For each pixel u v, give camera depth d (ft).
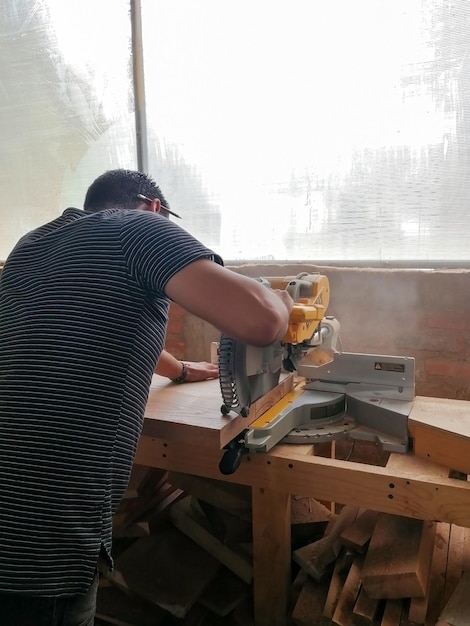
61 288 2.89
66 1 7.67
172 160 7.40
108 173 3.85
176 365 4.61
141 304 2.89
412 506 3.57
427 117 5.95
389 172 6.23
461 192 5.92
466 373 5.87
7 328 2.97
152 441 4.16
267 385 4.19
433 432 3.77
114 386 2.82
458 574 4.19
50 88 8.02
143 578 4.48
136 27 7.24
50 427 2.68
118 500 2.98
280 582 4.20
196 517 4.81
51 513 2.62
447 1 5.67
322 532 4.80
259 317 2.72
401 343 6.13
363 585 3.81
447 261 6.04
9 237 8.82
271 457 3.90
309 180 6.65
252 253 7.15
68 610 2.76
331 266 6.48
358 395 4.46
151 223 2.89
